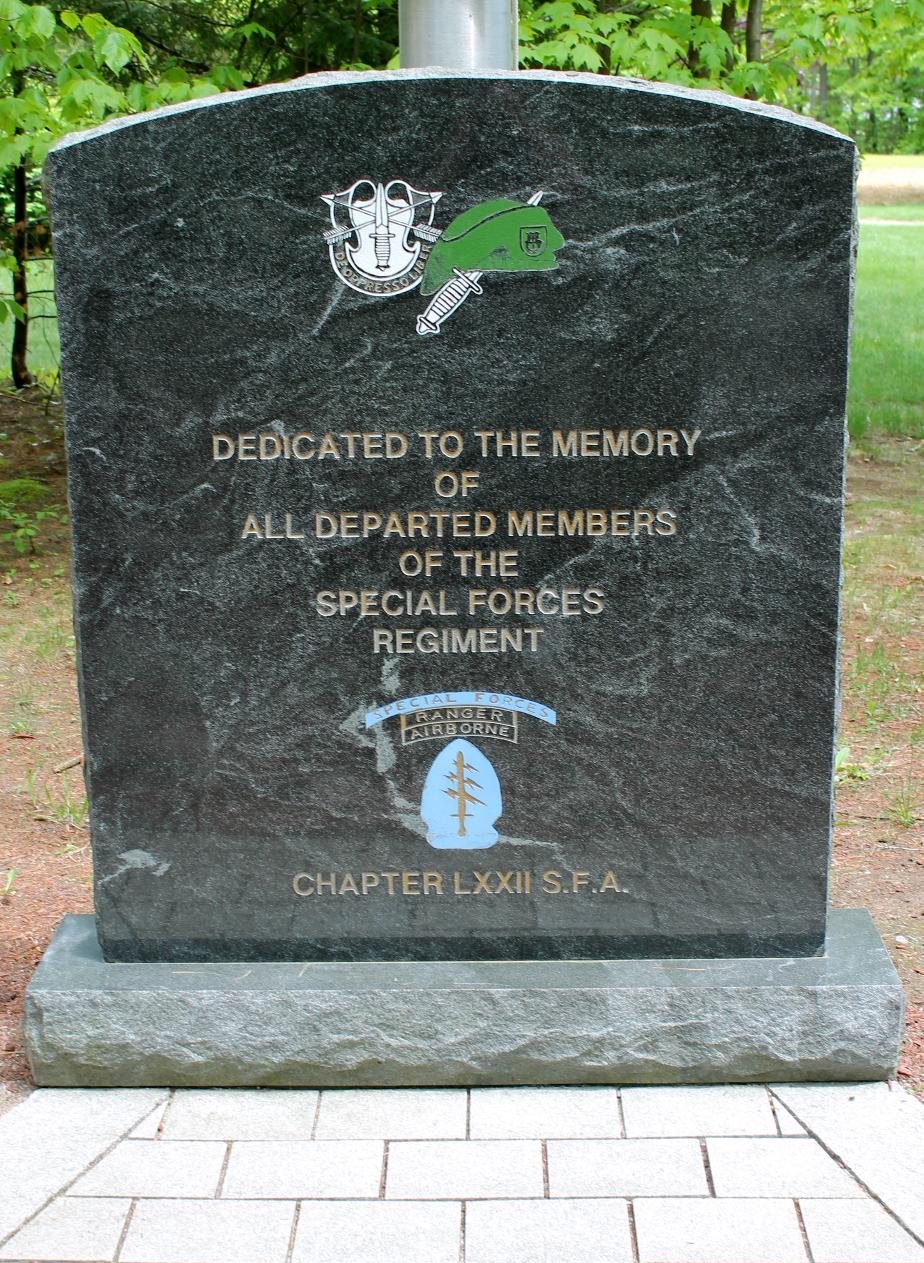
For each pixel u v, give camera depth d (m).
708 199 2.86
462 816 3.01
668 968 2.98
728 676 2.97
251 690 2.98
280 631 2.97
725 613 2.96
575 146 2.85
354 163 2.85
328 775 3.00
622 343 2.90
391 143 2.85
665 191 2.86
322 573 2.96
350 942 3.04
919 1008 3.15
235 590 2.96
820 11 7.14
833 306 2.88
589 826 3.01
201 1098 2.93
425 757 3.00
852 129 32.09
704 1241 2.62
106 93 5.11
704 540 2.95
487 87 2.84
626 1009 2.92
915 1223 2.64
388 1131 2.84
